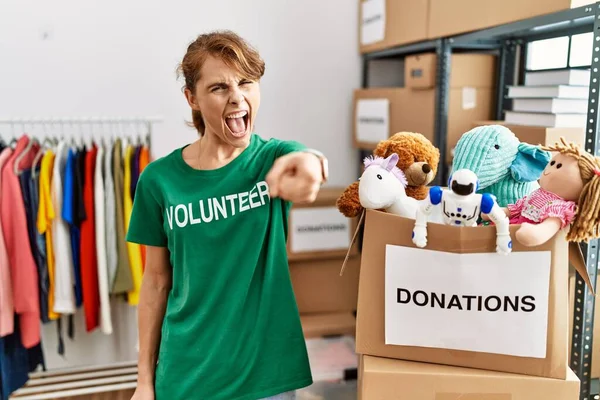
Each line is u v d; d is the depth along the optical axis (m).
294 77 2.54
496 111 1.89
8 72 2.19
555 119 1.37
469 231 0.83
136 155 1.96
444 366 0.90
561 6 1.24
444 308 0.87
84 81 2.27
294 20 2.50
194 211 0.93
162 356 1.01
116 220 1.95
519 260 0.82
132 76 2.32
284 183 0.77
